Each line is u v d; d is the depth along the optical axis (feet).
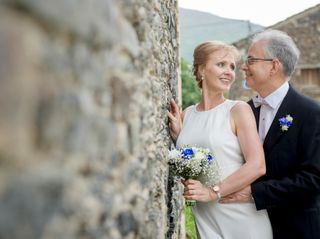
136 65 6.42
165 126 10.49
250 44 10.10
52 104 3.41
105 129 4.65
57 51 3.52
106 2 4.52
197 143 9.84
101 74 4.56
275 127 9.53
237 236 9.56
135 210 6.33
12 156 2.96
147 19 7.44
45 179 3.29
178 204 14.67
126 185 5.79
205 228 9.89
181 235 16.17
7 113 2.89
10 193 2.93
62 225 3.58
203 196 9.31
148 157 7.59
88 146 4.12
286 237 9.41
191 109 10.87
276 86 9.71
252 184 9.27
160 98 9.58
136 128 6.35
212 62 9.99
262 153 9.26
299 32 49.96
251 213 9.48
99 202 4.57
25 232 3.05
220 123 9.64
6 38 2.86
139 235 6.61
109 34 4.67
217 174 9.37
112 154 5.01
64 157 3.64
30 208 3.11
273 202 9.14
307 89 50.08
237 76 47.85
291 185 9.01
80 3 3.76
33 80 3.16
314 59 49.60
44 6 3.17
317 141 9.08
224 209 9.61
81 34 3.84
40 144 3.27
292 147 9.29
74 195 3.84
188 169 9.32
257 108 10.16
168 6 12.64
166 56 11.63
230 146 9.49
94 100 4.36
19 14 3.01
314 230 9.21
